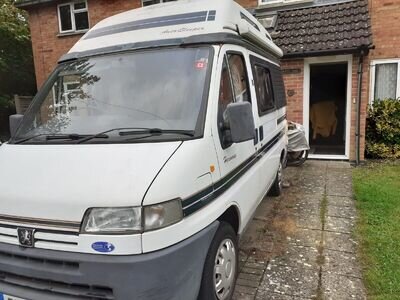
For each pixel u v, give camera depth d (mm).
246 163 3602
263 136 4371
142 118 2789
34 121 3193
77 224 2154
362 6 8836
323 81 10664
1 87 17859
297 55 8297
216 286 2875
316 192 6289
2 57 17375
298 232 4629
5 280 2412
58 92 3311
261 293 3289
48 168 2424
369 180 6844
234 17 3672
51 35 12750
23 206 2299
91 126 2863
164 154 2361
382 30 8969
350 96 8281
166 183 2195
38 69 13266
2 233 2385
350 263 3771
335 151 9648
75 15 12438
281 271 3666
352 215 5129
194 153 2459
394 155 8547
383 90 9180
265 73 4895
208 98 2793
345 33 8227
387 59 9016
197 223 2441
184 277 2295
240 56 3680
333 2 9383
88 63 3338
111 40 3475
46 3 12398
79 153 2486
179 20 3406
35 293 2305
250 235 4578
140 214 2090
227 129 2936
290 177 7367
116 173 2234
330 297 3189
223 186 2926
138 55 3186
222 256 2955
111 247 2094
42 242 2250
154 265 2109
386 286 3293
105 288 2141
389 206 5352
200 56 3025
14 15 18328
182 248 2264
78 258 2133
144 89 2961
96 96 3086
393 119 8461
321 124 10750
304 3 9648
